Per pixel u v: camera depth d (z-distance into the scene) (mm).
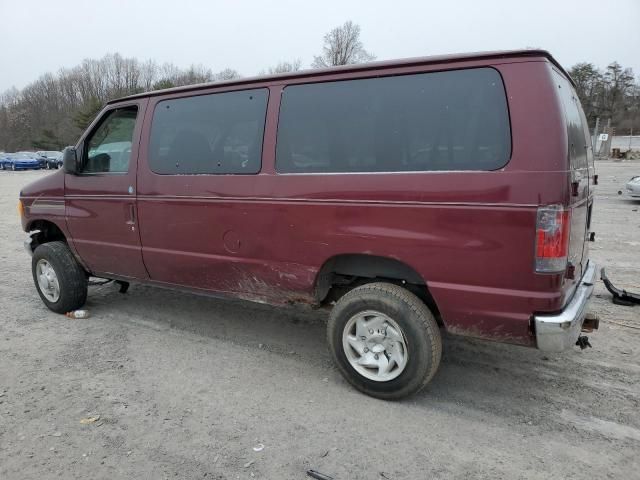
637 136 55625
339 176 3252
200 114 3932
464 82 2926
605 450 2834
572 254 2971
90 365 3906
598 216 11133
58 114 84000
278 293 3689
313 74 3418
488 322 2920
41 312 5156
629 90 70938
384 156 3131
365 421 3139
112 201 4422
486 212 2805
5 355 4086
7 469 2688
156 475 2645
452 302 2990
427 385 3594
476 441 2928
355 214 3201
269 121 3572
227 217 3750
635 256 7336
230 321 4863
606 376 3684
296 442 2926
